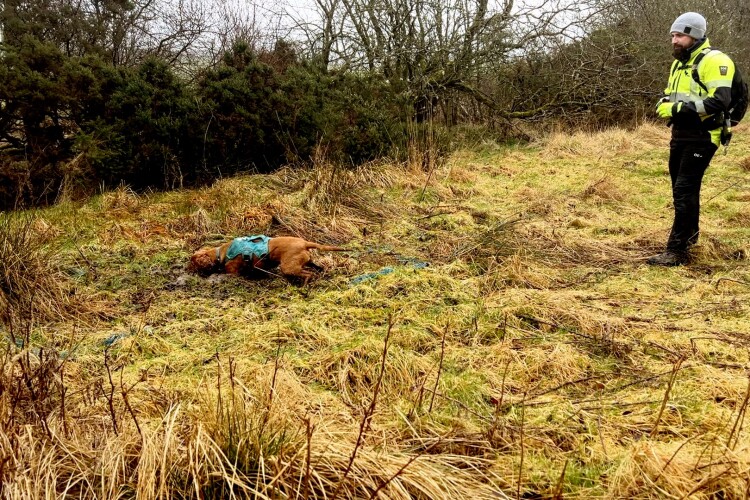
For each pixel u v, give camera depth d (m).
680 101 4.94
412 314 4.20
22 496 2.02
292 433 2.50
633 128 12.73
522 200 7.77
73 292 4.73
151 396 3.08
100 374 3.50
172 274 5.24
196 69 12.28
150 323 4.27
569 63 12.54
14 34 11.11
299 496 2.19
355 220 6.79
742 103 4.92
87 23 11.98
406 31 12.70
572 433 2.74
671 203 7.32
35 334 4.03
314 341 3.87
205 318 4.34
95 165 7.63
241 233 6.40
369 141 9.21
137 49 12.93
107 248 5.80
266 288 4.92
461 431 2.75
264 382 2.94
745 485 2.13
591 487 2.35
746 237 5.84
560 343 3.68
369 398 3.16
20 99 7.38
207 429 2.43
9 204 7.36
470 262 5.39
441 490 2.20
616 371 3.39
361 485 2.22
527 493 2.37
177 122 8.07
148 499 2.10
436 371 3.42
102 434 2.55
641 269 5.14
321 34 12.95
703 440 2.57
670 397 2.98
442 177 8.77
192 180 8.50
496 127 13.12
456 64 12.37
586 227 6.52
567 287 4.83
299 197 7.24
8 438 2.27
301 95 9.17
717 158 9.70
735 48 16.20
